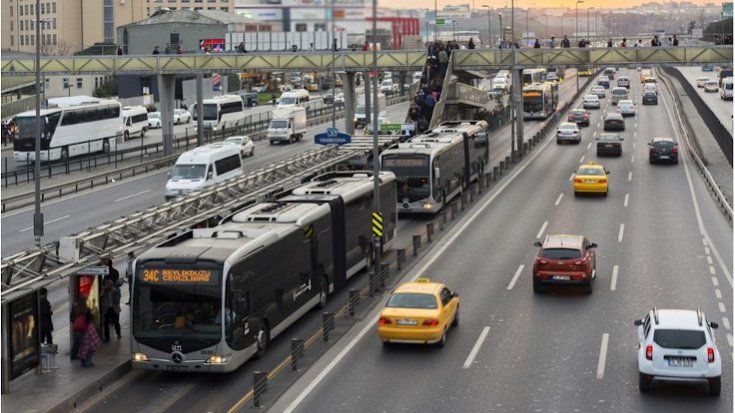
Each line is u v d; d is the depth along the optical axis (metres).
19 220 76.00
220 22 186.50
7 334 34.44
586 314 45.34
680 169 98.88
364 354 39.72
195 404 33.94
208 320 36.34
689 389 34.50
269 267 40.53
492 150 121.81
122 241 43.16
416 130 109.69
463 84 120.44
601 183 81.94
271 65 113.50
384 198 61.12
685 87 197.50
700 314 35.03
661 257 58.16
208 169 82.00
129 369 38.44
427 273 54.97
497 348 40.06
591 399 33.47
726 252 59.62
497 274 54.25
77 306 38.00
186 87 190.38
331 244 49.56
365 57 113.62
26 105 141.12
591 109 174.25
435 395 34.25
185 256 36.69
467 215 74.88
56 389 34.75
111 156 116.75
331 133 78.62
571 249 49.25
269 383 35.84
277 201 49.66
